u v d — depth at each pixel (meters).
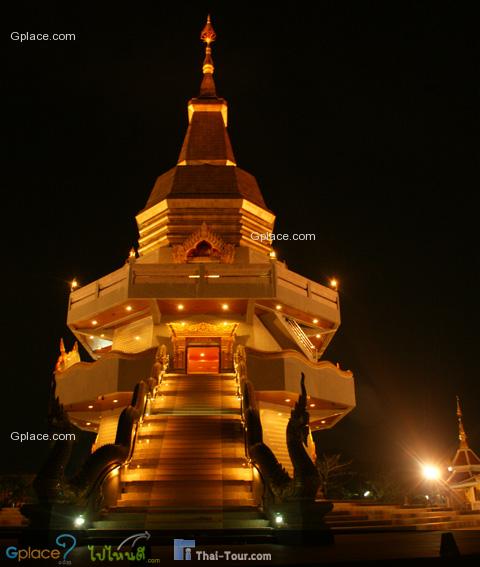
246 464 18.59
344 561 10.25
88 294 31.64
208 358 31.25
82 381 28.78
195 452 19.27
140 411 21.05
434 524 19.28
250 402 20.61
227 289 28.42
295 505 14.19
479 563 9.87
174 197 33.81
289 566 9.73
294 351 27.66
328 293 32.94
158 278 28.58
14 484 47.28
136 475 18.17
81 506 14.95
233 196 33.91
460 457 32.59
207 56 44.12
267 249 34.44
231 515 15.84
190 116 40.94
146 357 27.34
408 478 50.31
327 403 30.09
